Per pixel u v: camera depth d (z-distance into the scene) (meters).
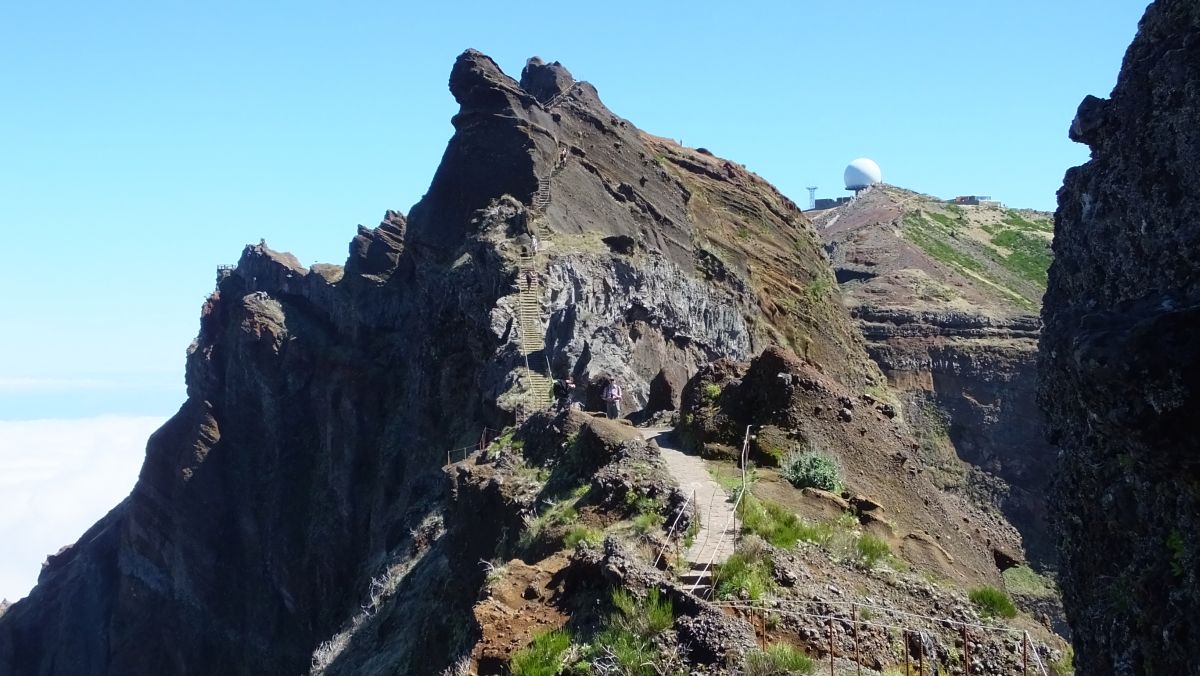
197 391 95.69
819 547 15.41
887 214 172.25
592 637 12.46
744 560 13.88
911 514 19.44
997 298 135.88
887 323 123.81
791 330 86.38
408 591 29.47
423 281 68.31
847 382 90.44
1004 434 115.06
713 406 21.70
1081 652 9.89
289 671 77.38
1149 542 8.58
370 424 80.19
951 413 116.62
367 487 78.06
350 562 76.56
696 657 11.49
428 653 19.23
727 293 76.19
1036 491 109.62
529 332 53.00
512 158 68.69
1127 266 9.57
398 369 80.75
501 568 15.33
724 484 17.84
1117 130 10.23
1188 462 7.55
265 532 84.94
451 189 69.88
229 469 90.38
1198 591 7.71
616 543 13.76
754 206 96.12
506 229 62.28
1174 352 7.47
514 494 20.72
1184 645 7.87
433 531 36.78
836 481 18.56
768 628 12.57
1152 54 9.87
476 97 71.38
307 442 86.81
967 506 22.91
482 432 46.16
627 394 46.88
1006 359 119.06
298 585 80.00
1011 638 14.00
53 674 94.19
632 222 73.12
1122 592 8.91
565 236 64.06
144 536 92.62
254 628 82.94
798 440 19.75
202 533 88.12
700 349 66.94
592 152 77.75
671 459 20.09
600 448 19.38
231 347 94.19
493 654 13.05
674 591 12.55
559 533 16.70
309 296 96.06
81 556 100.69
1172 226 8.94
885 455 20.81
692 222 83.50
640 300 61.81
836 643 12.56
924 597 14.96
